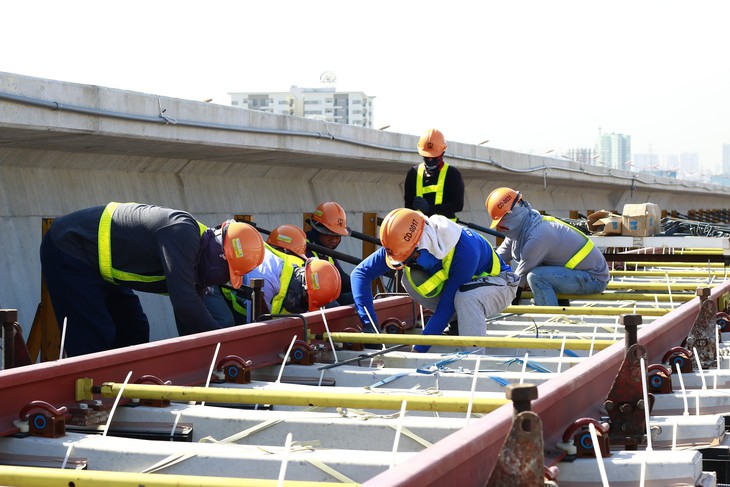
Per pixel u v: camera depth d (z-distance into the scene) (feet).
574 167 72.59
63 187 30.91
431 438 12.96
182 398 13.58
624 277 38.70
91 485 9.57
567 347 18.51
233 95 430.20
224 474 11.28
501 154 57.52
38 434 12.47
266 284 22.86
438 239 21.20
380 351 19.51
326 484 9.46
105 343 20.17
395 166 47.57
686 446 13.67
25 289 28.17
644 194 101.96
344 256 29.01
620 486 11.47
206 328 18.90
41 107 24.34
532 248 27.50
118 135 27.25
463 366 19.17
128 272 19.79
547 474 9.37
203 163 37.83
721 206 146.51
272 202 42.75
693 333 19.85
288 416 13.61
